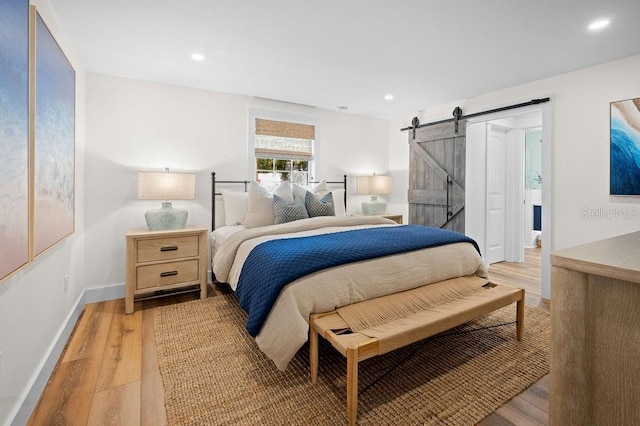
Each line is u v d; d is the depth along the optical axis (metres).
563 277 0.70
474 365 1.90
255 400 1.58
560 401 0.70
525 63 2.79
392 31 2.25
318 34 2.30
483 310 1.95
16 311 1.39
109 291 3.07
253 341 2.20
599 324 0.65
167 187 3.04
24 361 1.47
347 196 4.64
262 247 2.15
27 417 1.45
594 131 2.83
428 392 1.64
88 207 2.97
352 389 1.41
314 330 1.68
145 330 2.39
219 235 3.15
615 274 0.61
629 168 2.63
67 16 2.05
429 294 2.02
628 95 2.64
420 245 2.23
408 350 2.08
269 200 3.21
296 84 3.38
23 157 1.37
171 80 3.24
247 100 3.78
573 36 2.30
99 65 2.85
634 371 0.61
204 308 2.80
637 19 2.06
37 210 1.57
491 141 4.64
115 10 1.99
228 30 2.24
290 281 1.71
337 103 4.10
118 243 3.12
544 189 3.16
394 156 4.99
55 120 1.91
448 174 4.14
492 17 2.06
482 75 3.09
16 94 1.30
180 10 1.99
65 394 1.63
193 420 1.45
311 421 1.45
